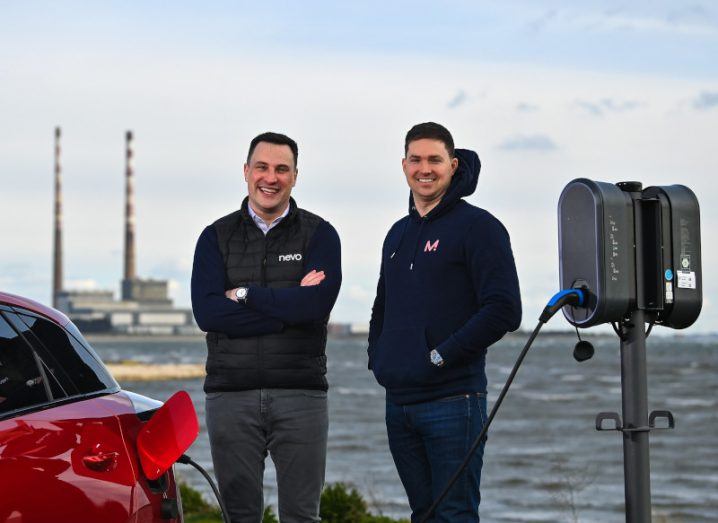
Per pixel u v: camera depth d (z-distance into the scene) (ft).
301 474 18.40
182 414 13.10
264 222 18.74
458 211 17.43
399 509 60.75
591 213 15.83
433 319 17.28
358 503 36.32
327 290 18.30
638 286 15.98
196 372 404.16
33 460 11.85
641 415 16.19
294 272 18.52
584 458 99.81
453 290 17.28
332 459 98.17
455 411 17.07
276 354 18.08
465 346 16.76
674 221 16.03
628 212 15.96
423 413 17.24
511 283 16.87
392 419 17.84
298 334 18.20
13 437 11.80
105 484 12.39
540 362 486.79
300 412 18.25
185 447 13.06
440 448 17.16
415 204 17.97
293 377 18.16
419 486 17.81
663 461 98.37
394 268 17.87
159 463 12.91
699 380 280.31
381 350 17.76
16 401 12.08
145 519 12.69
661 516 59.88
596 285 15.75
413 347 17.31
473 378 17.21
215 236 18.80
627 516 16.20
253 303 17.95
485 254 16.96
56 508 11.94
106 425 12.62
